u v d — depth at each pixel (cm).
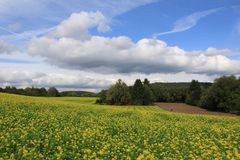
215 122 3475
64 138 1808
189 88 10269
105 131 2175
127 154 1523
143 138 2006
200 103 8494
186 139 2080
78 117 2906
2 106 3117
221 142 1950
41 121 2448
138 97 9231
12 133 1811
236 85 8019
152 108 6994
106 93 8875
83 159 1382
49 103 4041
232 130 2586
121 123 2678
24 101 3903
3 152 1443
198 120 3597
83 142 1694
